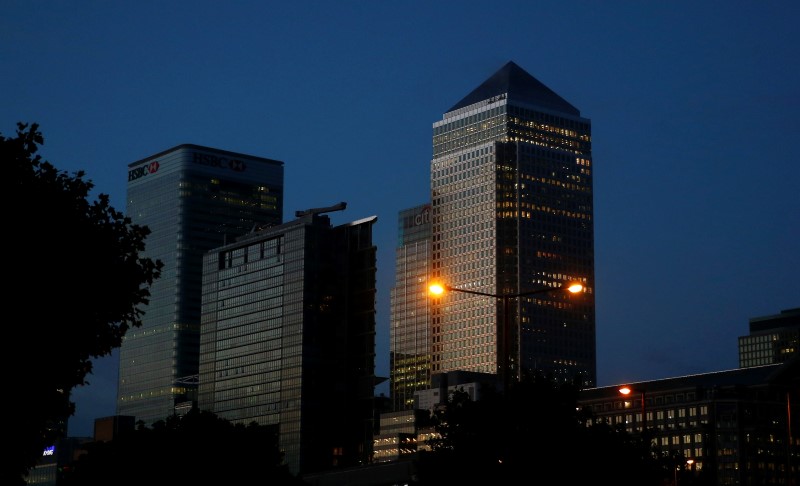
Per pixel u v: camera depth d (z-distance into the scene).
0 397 80.94
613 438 139.88
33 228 80.62
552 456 132.38
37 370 81.69
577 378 141.12
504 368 114.00
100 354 86.25
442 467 134.62
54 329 81.88
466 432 135.50
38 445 84.25
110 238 85.12
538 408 135.50
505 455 133.12
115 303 85.56
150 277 88.06
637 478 140.50
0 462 82.25
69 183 85.12
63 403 84.00
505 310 114.19
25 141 83.62
